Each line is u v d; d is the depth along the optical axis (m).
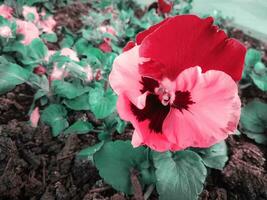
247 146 0.23
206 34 0.12
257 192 0.20
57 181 0.20
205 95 0.12
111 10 0.40
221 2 0.48
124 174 0.18
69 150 0.21
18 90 0.26
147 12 0.39
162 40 0.12
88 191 0.20
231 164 0.21
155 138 0.13
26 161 0.21
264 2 0.49
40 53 0.26
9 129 0.22
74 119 0.23
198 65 0.12
